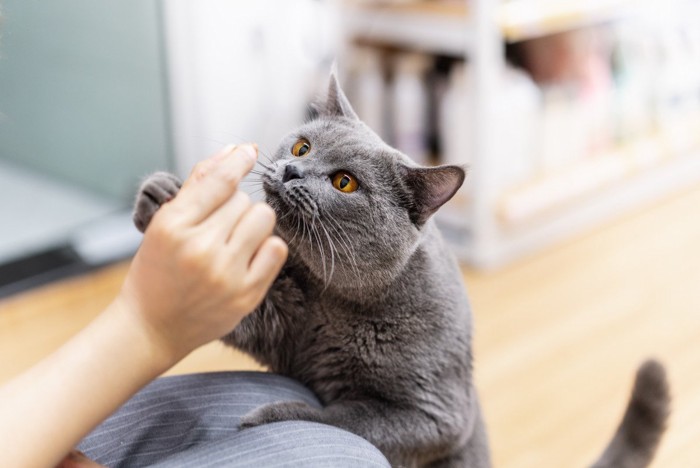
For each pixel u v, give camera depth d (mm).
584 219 2852
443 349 944
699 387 1964
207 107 2631
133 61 2586
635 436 1233
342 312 934
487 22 2316
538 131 2617
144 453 735
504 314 2295
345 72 2693
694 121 3164
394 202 963
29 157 2559
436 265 988
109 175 2666
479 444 1098
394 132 2637
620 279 2498
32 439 506
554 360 2086
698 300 2377
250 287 535
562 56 2717
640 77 2965
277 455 650
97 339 533
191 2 2504
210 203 532
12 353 2025
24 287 2311
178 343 545
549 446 1770
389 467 706
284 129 2787
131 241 2566
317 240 916
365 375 932
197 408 783
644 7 2863
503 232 2576
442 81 2576
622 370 2041
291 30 2703
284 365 967
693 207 3014
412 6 2549
